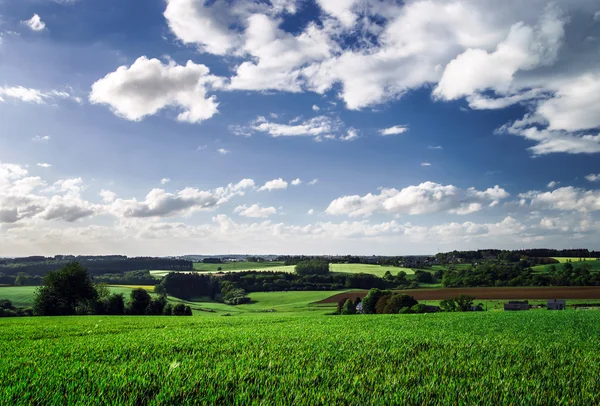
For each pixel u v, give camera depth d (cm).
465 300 7631
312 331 1695
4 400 512
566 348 1145
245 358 887
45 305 7350
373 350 1031
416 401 539
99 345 1127
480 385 639
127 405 505
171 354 973
